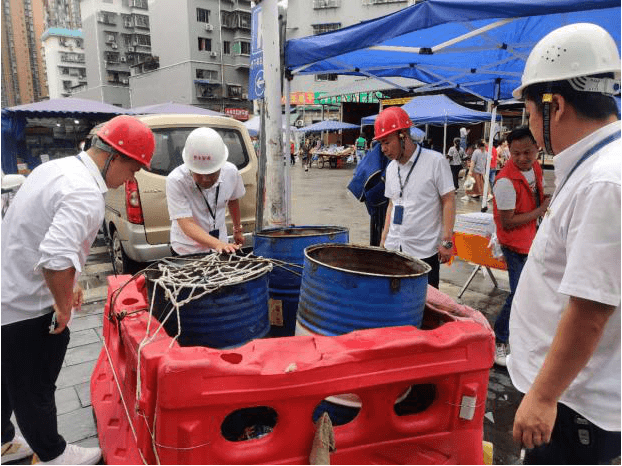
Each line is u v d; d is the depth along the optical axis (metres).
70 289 1.96
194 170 2.79
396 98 19.98
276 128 4.33
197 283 1.82
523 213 3.26
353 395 1.76
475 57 5.25
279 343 1.62
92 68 68.81
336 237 2.55
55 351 2.17
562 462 1.44
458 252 4.85
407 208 3.24
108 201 5.53
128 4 67.81
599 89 1.26
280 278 2.42
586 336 1.16
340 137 37.03
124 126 2.04
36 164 13.83
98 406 2.29
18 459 2.44
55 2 134.50
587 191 1.18
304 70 4.94
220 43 51.00
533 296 1.46
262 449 1.53
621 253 1.11
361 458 1.67
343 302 1.76
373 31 3.37
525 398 1.29
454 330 1.74
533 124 1.40
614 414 1.31
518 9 2.63
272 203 4.50
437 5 2.91
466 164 21.27
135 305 2.13
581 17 3.90
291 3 43.38
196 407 1.41
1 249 2.00
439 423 1.75
